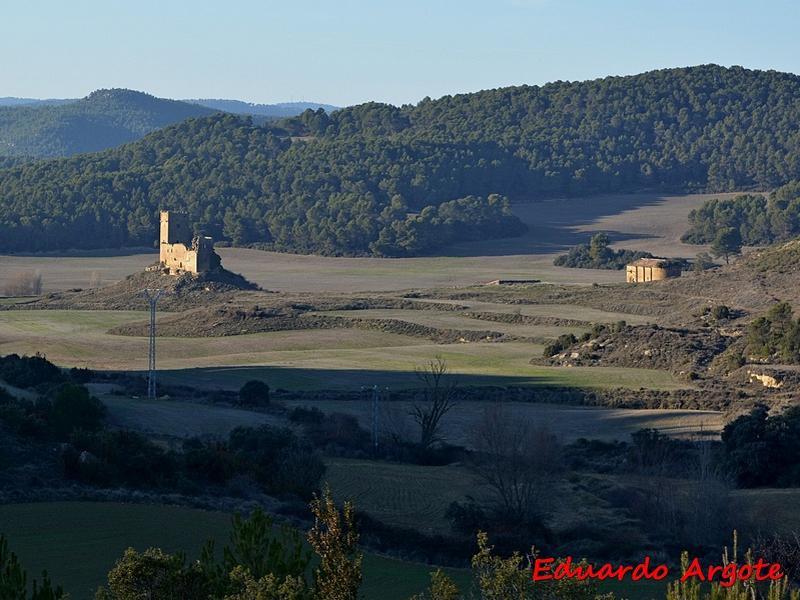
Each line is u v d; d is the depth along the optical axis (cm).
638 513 16688
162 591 7994
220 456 17138
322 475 18412
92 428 19350
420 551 14625
